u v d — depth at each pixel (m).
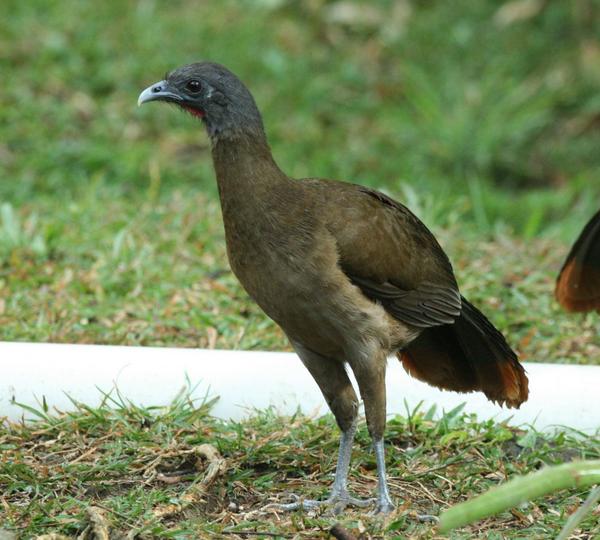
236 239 8.30
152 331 11.20
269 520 8.02
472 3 22.05
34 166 17.05
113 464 8.50
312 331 8.34
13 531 7.65
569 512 8.09
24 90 18.59
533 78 20.84
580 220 17.03
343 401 8.60
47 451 8.91
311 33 21.14
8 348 9.98
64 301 11.78
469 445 9.08
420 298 8.80
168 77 8.53
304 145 18.62
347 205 8.42
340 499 8.32
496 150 19.28
